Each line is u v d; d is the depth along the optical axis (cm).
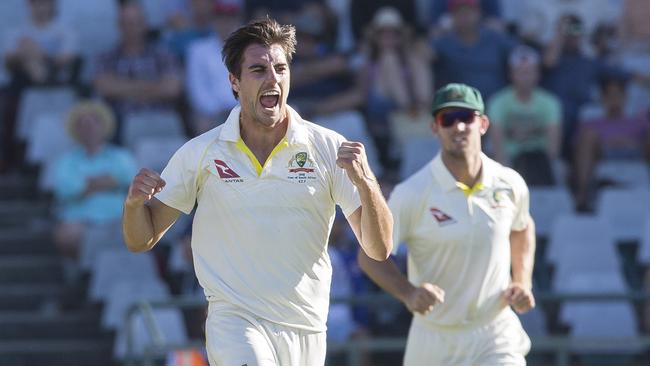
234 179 1728
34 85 4462
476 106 2106
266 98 1692
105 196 3912
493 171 2141
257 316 1748
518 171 4022
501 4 5034
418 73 4306
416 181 2141
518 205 2155
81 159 3934
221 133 1741
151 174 1659
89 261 3834
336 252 3494
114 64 4312
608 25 4747
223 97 4144
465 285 2125
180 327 3553
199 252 1772
